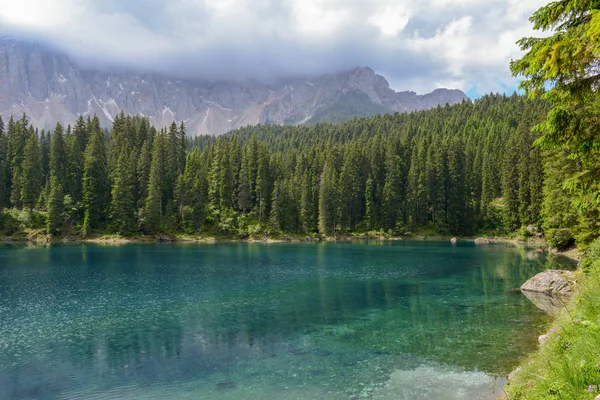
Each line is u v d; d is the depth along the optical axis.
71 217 103.56
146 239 101.69
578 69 9.45
